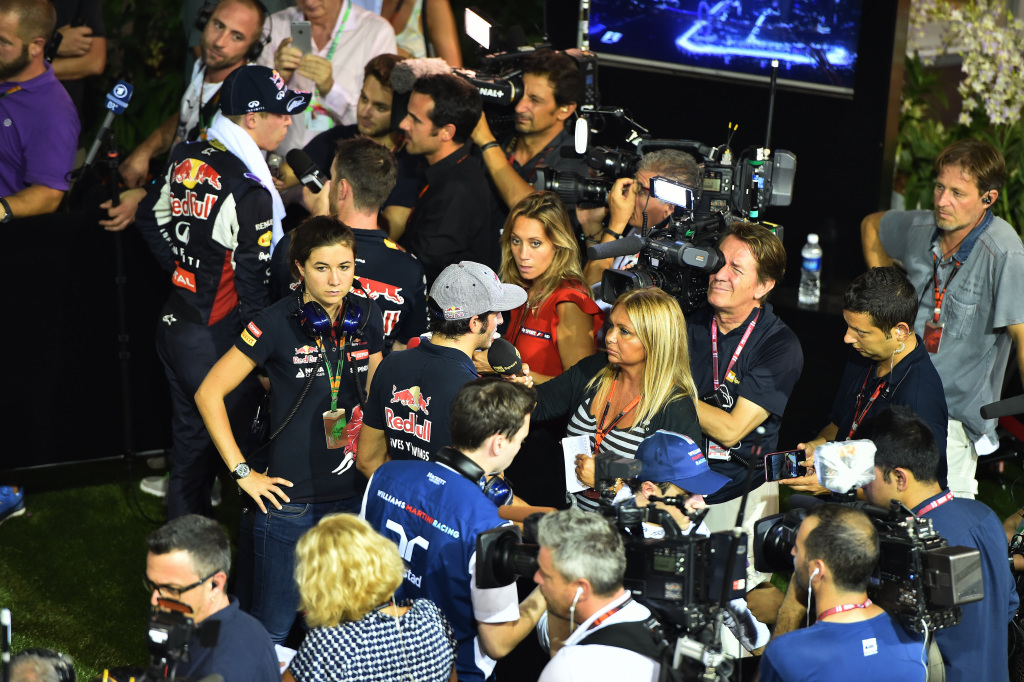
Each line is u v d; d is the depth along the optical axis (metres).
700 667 5.38
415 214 10.72
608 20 14.44
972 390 9.73
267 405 8.39
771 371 8.07
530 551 5.77
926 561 5.66
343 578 5.70
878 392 8.07
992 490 12.09
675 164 9.05
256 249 9.55
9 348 11.55
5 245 11.28
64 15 13.71
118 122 15.82
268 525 8.11
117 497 11.92
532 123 11.17
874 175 12.49
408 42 14.80
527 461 8.77
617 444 7.65
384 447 7.82
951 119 15.71
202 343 9.84
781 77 13.04
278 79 9.68
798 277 13.34
